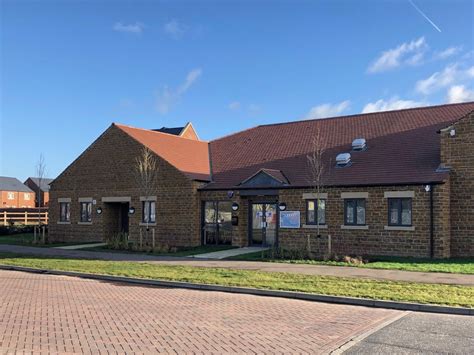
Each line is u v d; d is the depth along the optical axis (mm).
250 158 28078
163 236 27047
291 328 9211
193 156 29672
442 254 19891
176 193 26703
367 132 25906
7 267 19250
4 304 11438
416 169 21375
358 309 11219
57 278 16453
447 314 10648
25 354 7305
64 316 10086
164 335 8539
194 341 8164
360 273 15875
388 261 19062
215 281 14555
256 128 31656
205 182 26875
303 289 13008
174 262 19531
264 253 21594
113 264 18891
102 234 29953
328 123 28578
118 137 29438
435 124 24109
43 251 24734
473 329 9180
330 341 8266
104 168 29953
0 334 8539
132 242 27297
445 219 20188
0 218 42938
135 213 28312
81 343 7957
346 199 22344
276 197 24891
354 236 21984
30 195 93000
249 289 13414
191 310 10906
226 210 26078
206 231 26531
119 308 11047
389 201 21297
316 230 22953
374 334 8766
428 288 12891
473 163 20266
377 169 22406
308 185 23125
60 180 32062
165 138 30891
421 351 7625
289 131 29484
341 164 23672
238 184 25672
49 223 32312
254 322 9711
